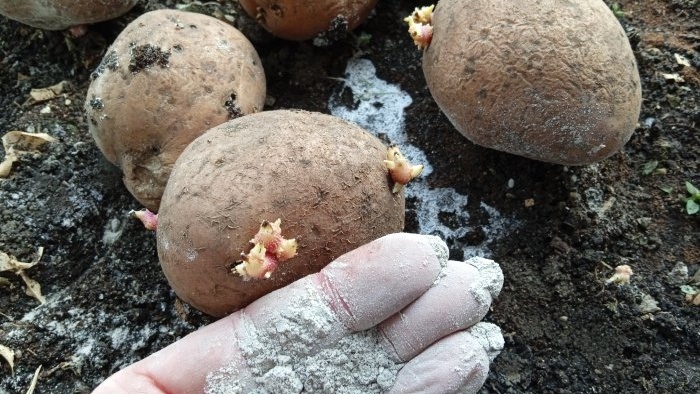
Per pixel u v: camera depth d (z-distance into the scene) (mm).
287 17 202
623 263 196
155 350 194
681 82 219
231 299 153
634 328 188
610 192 206
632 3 243
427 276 148
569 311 192
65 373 190
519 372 185
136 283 201
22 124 223
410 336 151
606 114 165
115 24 237
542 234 202
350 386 151
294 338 147
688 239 200
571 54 162
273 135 152
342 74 233
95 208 213
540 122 166
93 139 208
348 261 148
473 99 170
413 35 187
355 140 159
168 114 175
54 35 237
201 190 147
